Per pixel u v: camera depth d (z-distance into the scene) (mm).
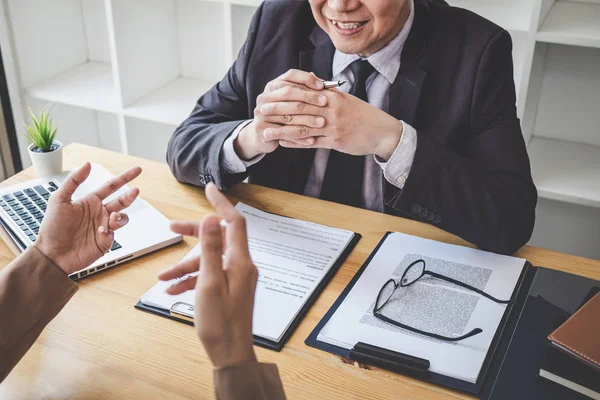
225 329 698
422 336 1017
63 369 978
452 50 1439
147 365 986
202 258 712
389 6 1309
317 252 1228
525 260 1209
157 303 1099
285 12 1570
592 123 2236
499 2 2143
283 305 1090
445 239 1297
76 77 2818
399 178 1294
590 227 2379
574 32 1896
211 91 1668
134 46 2521
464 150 1453
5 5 2572
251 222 1324
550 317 1060
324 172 1566
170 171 1559
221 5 2547
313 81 1268
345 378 960
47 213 1018
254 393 690
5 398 927
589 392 913
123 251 1217
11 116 2721
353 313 1071
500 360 978
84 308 1103
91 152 1640
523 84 1999
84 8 2834
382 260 1204
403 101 1449
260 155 1414
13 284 974
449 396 929
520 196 1309
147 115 2506
